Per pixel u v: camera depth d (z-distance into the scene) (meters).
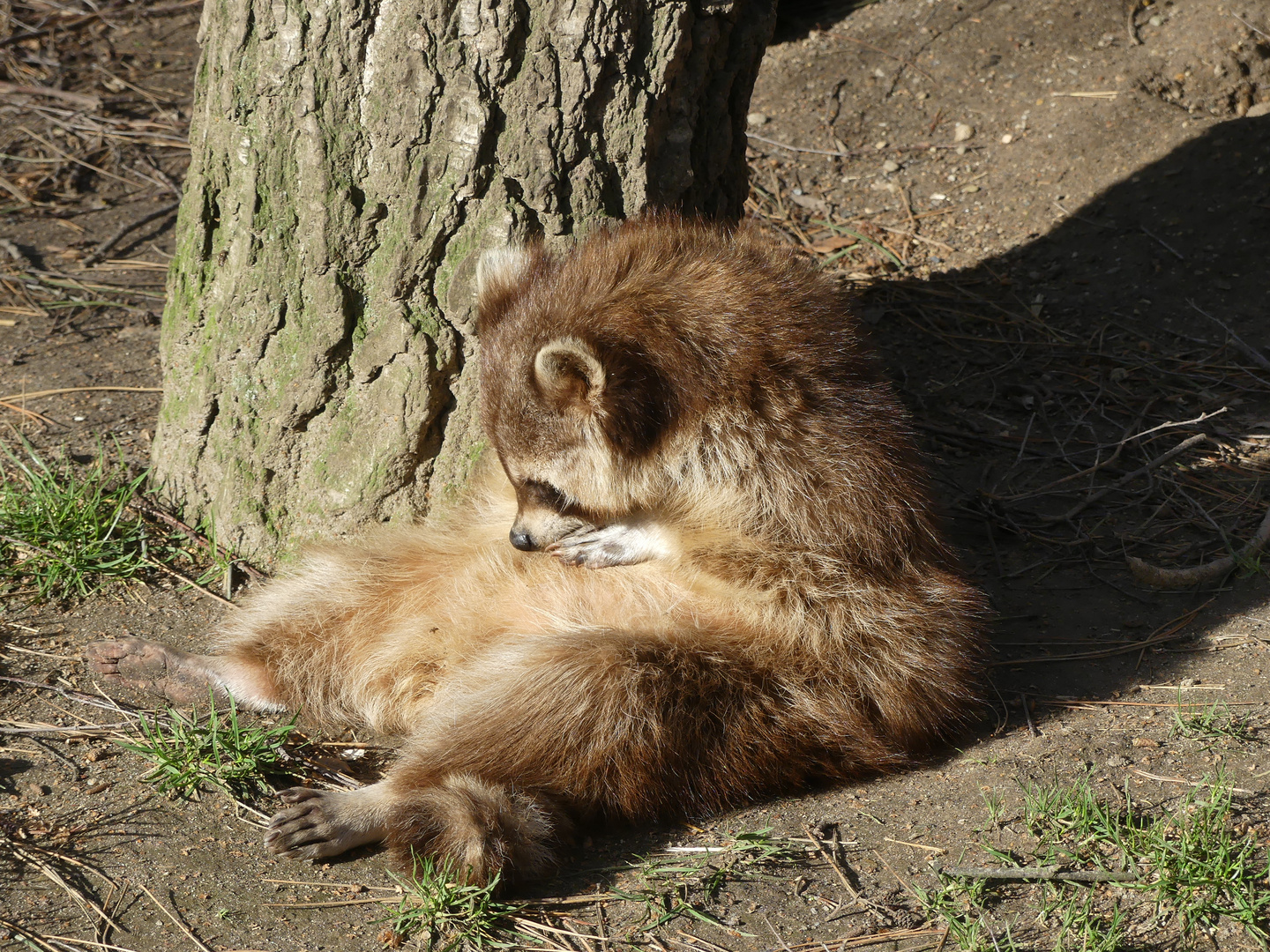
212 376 4.69
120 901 3.11
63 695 3.97
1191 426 5.98
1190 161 7.79
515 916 3.14
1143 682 4.17
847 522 3.87
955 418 6.23
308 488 4.64
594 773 3.49
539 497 4.05
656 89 4.24
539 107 4.13
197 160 4.70
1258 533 4.90
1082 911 3.03
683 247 4.15
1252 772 3.53
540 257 4.10
